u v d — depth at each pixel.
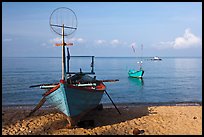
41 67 84.38
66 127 13.57
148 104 22.83
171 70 78.06
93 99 14.16
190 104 22.84
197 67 96.00
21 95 28.95
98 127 13.64
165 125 14.07
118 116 16.06
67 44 12.78
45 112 17.38
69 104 12.39
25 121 15.02
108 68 86.25
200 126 13.86
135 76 51.06
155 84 42.12
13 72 61.06
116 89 35.69
